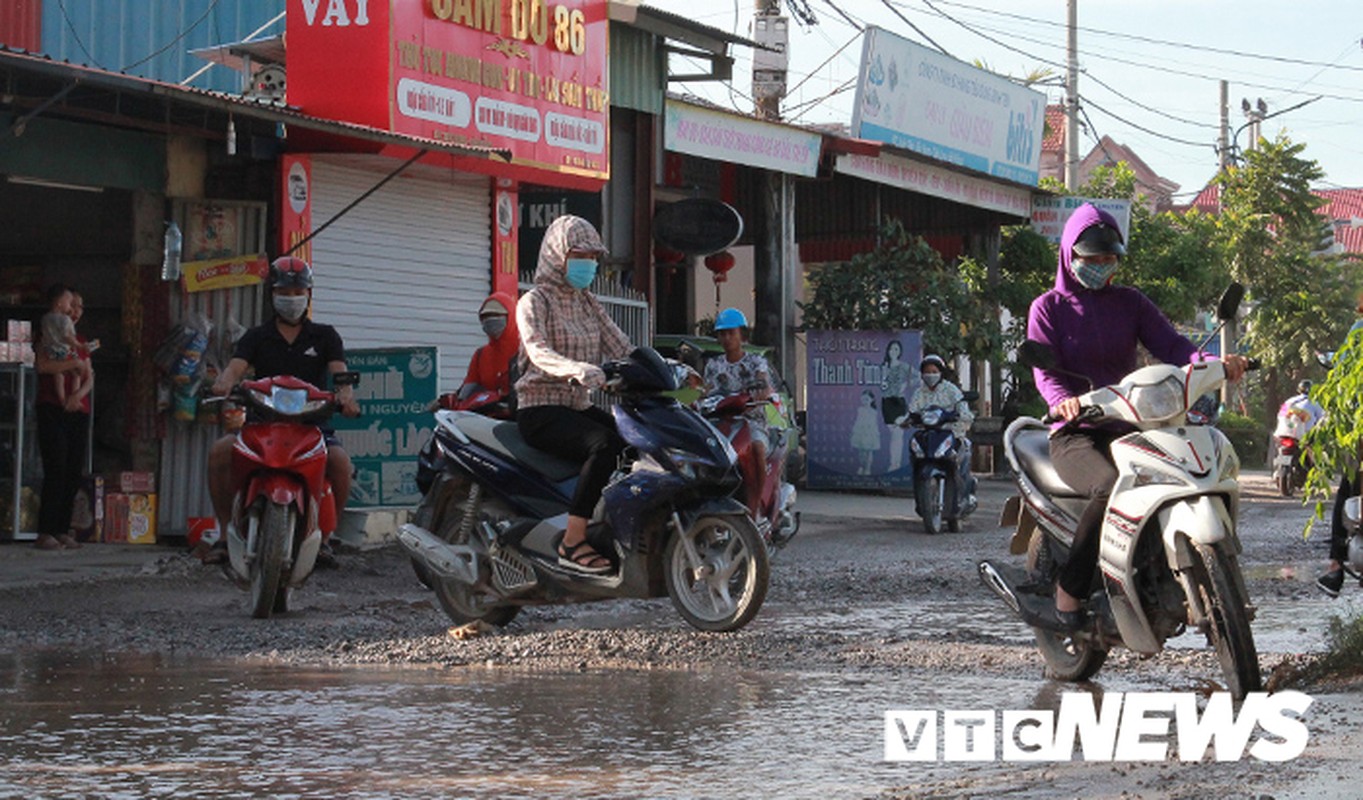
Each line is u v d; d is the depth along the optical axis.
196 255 12.64
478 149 13.21
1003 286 27.59
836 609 9.61
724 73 19.94
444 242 15.09
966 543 14.98
